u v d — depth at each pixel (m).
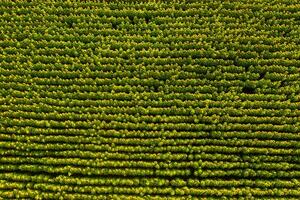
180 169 16.80
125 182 16.36
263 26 19.36
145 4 19.75
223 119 17.48
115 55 18.66
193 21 19.45
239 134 17.20
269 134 17.17
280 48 18.91
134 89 17.97
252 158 16.84
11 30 19.11
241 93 18.05
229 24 19.39
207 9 19.77
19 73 18.22
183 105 17.70
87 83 18.14
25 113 17.45
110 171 16.55
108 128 17.47
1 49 18.64
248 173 16.59
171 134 17.19
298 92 18.17
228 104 17.75
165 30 19.11
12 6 19.66
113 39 18.97
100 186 16.45
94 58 18.52
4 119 17.33
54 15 19.36
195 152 17.08
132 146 17.12
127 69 18.36
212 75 18.20
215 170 16.73
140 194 16.25
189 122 17.58
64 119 17.64
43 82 18.09
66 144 17.02
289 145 17.14
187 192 16.27
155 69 18.31
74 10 19.52
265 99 17.97
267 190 16.36
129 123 17.34
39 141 17.16
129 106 17.78
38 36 18.89
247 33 19.28
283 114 17.67
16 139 17.14
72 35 18.86
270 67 18.44
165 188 16.33
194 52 18.56
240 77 18.25
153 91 18.14
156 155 16.83
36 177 16.45
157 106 17.78
